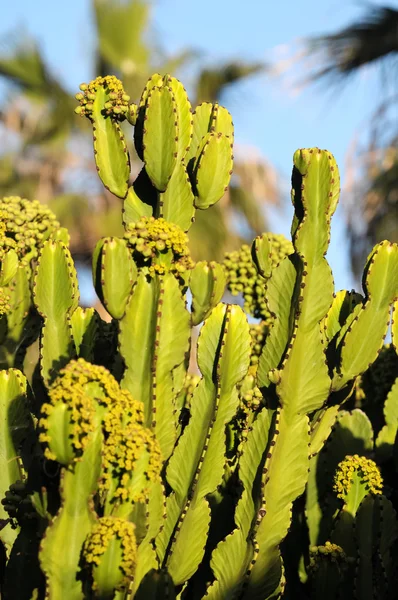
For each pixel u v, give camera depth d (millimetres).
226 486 3666
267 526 3264
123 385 3168
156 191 3639
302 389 3305
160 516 3070
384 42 13297
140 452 2850
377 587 3471
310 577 3785
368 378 4703
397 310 3572
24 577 3291
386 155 13266
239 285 5105
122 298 3211
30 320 4250
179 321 3188
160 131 3482
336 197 3406
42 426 2740
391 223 13086
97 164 3600
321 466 3955
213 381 3352
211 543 3627
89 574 2746
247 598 3244
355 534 3496
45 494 2898
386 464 4066
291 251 5059
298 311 3312
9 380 3541
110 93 3586
